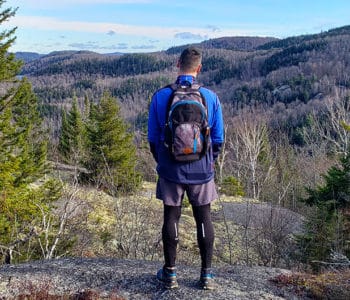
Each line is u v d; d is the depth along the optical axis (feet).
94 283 14.71
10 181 29.32
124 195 42.91
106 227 38.52
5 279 14.88
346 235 26.45
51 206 32.45
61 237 29.43
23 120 35.04
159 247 32.60
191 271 15.94
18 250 26.18
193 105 11.92
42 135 65.57
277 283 15.24
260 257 30.22
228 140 89.51
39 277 15.10
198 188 12.84
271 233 28.94
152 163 68.33
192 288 14.10
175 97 12.08
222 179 79.61
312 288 14.70
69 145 61.93
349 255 24.70
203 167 12.60
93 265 16.52
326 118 96.17
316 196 30.04
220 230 43.93
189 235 44.06
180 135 11.82
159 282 14.49
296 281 15.20
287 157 79.25
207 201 13.06
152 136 12.75
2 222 26.84
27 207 28.09
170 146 12.05
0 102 30.25
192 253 36.91
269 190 57.26
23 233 29.07
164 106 12.34
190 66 12.41
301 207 43.39
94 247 33.30
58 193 33.45
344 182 28.19
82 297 13.51
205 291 13.89
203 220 13.33
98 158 61.31
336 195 28.58
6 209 27.07
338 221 25.96
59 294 13.93
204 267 13.87
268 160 76.64
